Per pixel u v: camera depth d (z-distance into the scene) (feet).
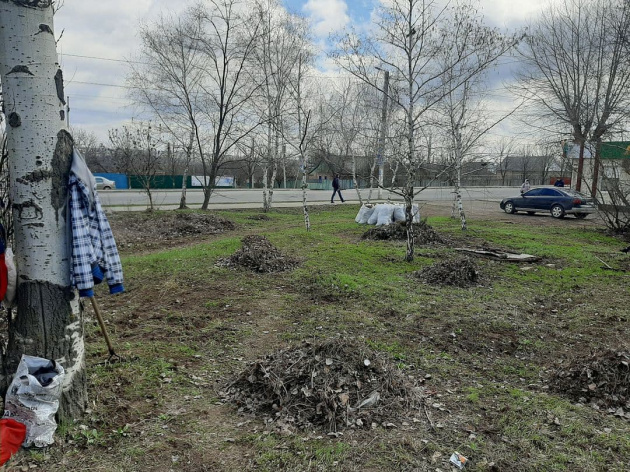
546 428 12.29
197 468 10.33
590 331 20.45
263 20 62.44
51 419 10.67
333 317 20.81
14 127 10.55
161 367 15.30
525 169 199.21
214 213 63.46
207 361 16.30
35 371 10.85
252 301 23.16
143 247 39.65
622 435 11.98
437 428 12.14
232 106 65.77
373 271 29.94
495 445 11.48
